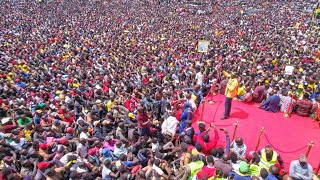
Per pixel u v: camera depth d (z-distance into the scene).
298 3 78.31
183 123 13.04
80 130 12.95
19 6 67.56
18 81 20.19
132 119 14.61
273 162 9.52
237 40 41.72
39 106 15.46
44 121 13.85
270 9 73.44
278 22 57.22
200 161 9.66
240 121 13.73
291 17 62.22
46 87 19.19
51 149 11.48
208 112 14.77
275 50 34.47
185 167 9.66
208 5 77.81
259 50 34.72
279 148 11.79
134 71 24.39
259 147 11.81
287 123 13.72
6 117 14.53
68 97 16.72
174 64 26.88
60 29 47.31
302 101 14.34
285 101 14.58
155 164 10.31
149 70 24.61
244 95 16.11
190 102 14.35
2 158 10.65
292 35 45.44
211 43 38.66
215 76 20.80
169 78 21.66
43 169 9.77
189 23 56.69
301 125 13.59
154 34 45.88
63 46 35.50
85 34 44.03
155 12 67.62
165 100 15.46
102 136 13.19
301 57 30.34
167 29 50.31
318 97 13.84
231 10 71.88
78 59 28.53
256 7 75.56
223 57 30.53
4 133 13.32
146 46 36.47
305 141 12.29
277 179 8.80
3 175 9.62
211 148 10.72
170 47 36.16
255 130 12.99
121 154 11.11
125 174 9.68
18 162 10.77
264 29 50.97
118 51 32.66
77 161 10.62
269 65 26.83
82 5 72.56
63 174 10.19
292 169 9.20
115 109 14.95
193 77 21.16
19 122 14.12
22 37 39.22
